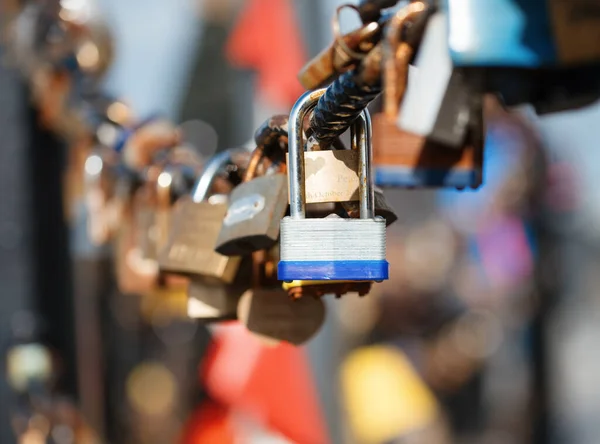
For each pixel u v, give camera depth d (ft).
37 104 13.05
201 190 6.42
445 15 5.33
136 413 17.79
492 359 24.21
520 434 24.94
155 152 9.06
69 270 13.26
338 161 5.02
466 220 24.45
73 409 11.95
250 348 15.12
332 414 14.97
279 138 5.63
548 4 5.16
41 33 10.91
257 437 16.61
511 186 24.29
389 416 17.21
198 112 22.41
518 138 24.36
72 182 12.42
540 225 24.64
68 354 13.17
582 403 43.09
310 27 14.96
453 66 5.34
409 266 22.88
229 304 6.34
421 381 19.19
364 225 4.90
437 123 6.22
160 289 8.86
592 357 49.32
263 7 18.20
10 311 12.89
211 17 22.21
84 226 12.41
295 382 14.96
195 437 17.97
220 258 6.12
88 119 10.19
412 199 24.40
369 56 4.88
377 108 6.57
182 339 18.38
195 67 22.39
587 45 5.11
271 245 5.49
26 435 11.54
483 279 24.25
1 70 12.98
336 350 15.07
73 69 10.71
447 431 23.36
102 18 10.93
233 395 15.26
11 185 13.07
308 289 5.03
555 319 25.46
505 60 5.17
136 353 17.93
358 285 5.05
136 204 8.99
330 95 4.92
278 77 18.04
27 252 13.01
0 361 12.53
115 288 15.96
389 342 21.13
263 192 5.38
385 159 6.41
